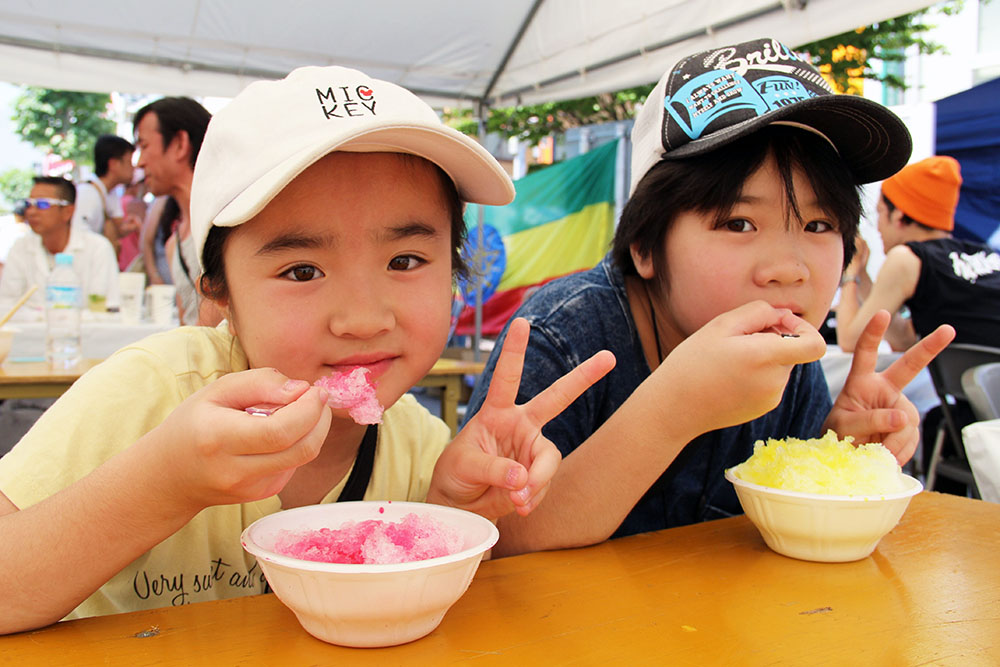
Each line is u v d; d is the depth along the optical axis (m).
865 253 4.11
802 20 3.02
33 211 3.89
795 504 0.88
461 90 5.11
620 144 6.32
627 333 1.37
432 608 0.65
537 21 4.25
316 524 0.81
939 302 3.36
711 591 0.79
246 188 0.85
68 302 2.78
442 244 0.98
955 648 0.65
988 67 5.16
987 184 3.99
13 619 0.67
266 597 0.77
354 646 0.64
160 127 3.17
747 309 0.97
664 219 1.19
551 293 1.41
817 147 1.13
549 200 6.38
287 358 0.89
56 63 4.25
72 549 0.69
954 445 2.83
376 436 1.17
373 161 0.89
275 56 4.58
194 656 0.62
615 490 0.95
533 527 0.98
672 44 3.64
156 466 0.68
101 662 0.61
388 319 0.90
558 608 0.74
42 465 0.86
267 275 0.88
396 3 4.01
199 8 3.99
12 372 2.34
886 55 4.97
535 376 1.26
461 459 0.91
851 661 0.63
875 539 0.90
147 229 4.53
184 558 1.00
